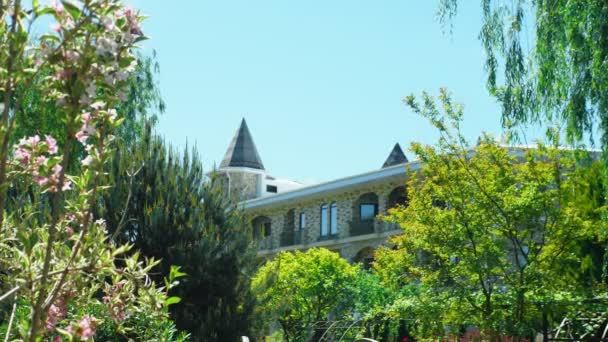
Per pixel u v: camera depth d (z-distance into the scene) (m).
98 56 3.90
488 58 15.41
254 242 14.21
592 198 18.17
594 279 17.72
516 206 16.53
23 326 3.89
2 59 3.92
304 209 47.50
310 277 32.25
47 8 3.91
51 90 4.02
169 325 9.09
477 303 17.33
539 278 16.27
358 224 43.25
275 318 15.03
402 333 23.70
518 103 15.07
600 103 13.55
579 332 17.52
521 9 15.31
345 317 30.69
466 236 17.17
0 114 4.05
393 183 41.12
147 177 13.13
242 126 59.28
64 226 4.87
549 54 14.36
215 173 14.33
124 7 4.05
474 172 17.23
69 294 4.70
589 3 13.45
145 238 12.84
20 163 4.37
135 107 25.69
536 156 17.92
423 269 17.92
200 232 13.20
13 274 4.48
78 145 19.27
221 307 13.09
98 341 8.61
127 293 5.26
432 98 17.50
